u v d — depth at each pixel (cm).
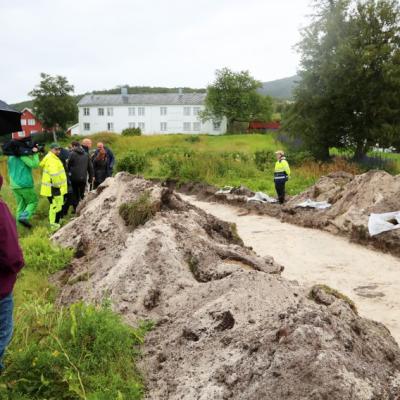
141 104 7319
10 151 998
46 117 7000
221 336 422
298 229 1162
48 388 382
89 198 1023
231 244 750
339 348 361
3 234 328
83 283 631
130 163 2267
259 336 392
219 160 2214
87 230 798
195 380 383
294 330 372
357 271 825
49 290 629
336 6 2609
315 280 778
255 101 6938
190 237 666
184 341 440
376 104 2520
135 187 854
